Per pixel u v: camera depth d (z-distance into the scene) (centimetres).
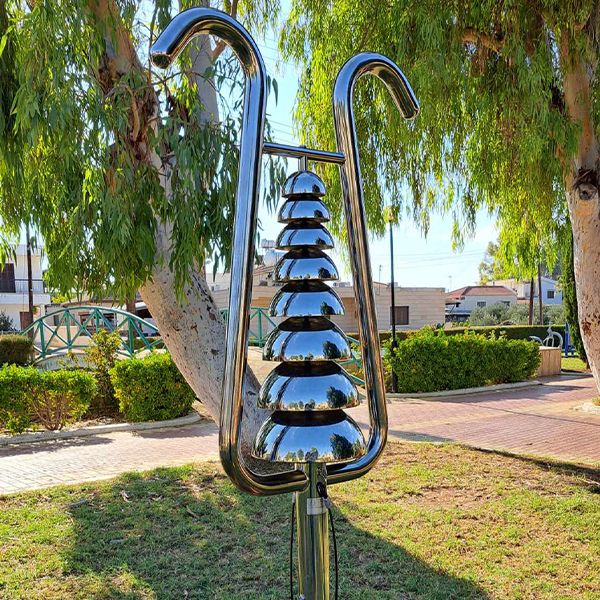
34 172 475
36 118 421
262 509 560
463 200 811
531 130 577
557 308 4350
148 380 1066
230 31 149
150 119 479
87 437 969
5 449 877
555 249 847
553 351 1788
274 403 151
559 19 593
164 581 419
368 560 450
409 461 727
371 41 707
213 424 1082
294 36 802
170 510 559
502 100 611
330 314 155
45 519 543
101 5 452
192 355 581
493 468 693
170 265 471
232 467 144
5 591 404
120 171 430
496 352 1504
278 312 156
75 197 444
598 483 634
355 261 169
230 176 471
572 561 448
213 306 594
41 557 459
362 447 157
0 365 1717
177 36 141
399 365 1384
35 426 975
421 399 1330
